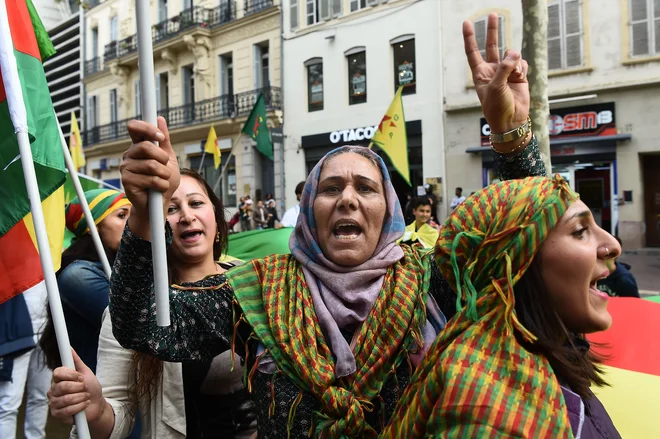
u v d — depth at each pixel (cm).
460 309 98
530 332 97
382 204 149
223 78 1948
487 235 103
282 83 1753
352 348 136
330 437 125
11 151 175
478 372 91
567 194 101
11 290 189
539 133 419
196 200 210
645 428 163
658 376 178
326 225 146
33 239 194
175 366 175
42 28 205
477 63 168
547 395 90
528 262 98
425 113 1468
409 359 134
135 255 123
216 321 143
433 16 1440
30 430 303
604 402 171
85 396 139
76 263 236
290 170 1753
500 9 1343
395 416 110
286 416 131
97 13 2423
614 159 1227
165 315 117
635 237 1209
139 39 115
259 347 139
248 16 1809
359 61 1603
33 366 301
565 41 1274
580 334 117
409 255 155
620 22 1209
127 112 2300
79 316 230
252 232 421
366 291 140
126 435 169
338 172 147
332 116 1648
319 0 1656
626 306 217
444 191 1441
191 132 1998
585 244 100
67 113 2670
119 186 2359
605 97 1237
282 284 145
